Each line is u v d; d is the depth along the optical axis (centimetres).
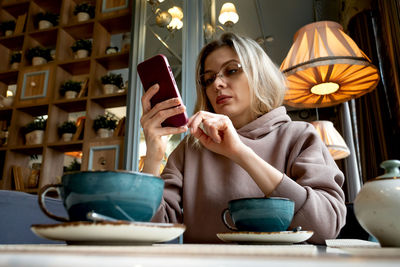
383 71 305
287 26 443
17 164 337
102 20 339
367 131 324
